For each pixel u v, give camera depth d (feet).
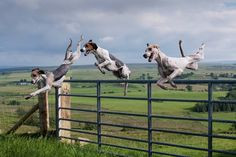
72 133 56.34
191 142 66.49
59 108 38.34
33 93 32.60
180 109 170.71
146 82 29.35
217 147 59.52
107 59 29.96
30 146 31.50
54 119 40.16
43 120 39.06
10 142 33.35
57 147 32.22
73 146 33.50
